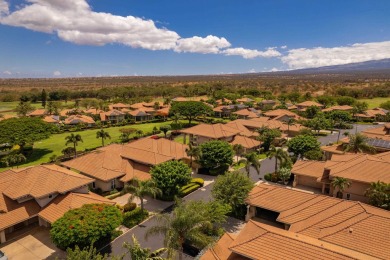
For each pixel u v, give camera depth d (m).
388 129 70.88
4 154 69.44
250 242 27.39
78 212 32.28
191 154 53.94
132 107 133.25
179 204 31.14
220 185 38.94
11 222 33.91
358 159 46.12
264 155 68.88
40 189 37.56
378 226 29.69
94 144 80.81
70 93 193.88
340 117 100.44
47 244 33.88
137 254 23.47
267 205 37.03
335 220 32.03
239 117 114.12
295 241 26.41
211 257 27.61
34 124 70.25
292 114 104.81
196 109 104.31
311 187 50.19
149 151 53.50
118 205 40.97
